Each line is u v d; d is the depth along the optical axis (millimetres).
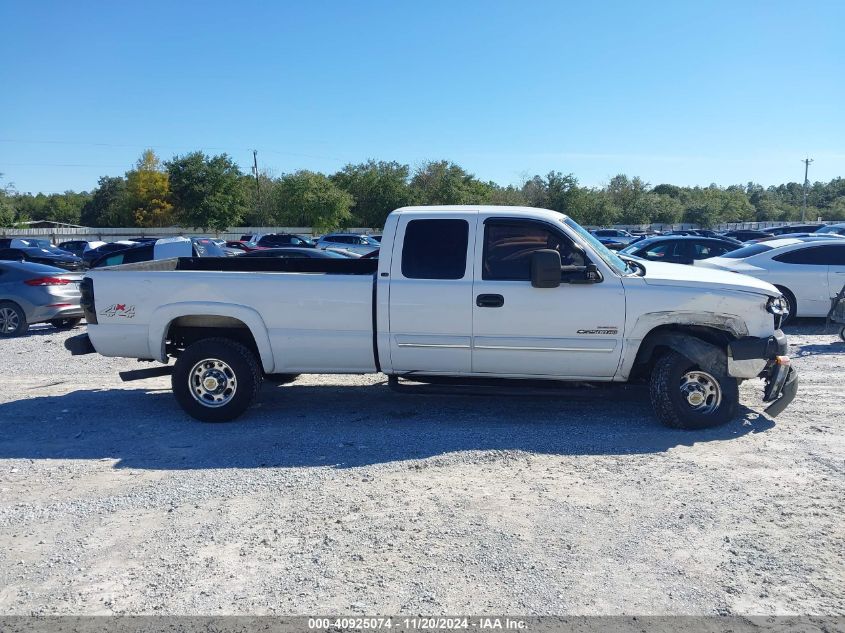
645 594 3486
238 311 6457
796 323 12562
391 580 3635
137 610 3400
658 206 75750
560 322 6094
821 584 3553
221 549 4012
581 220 68312
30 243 32656
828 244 12008
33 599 3525
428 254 6281
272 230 62906
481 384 6508
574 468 5215
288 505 4617
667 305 5984
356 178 68750
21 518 4496
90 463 5531
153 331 6578
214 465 5426
